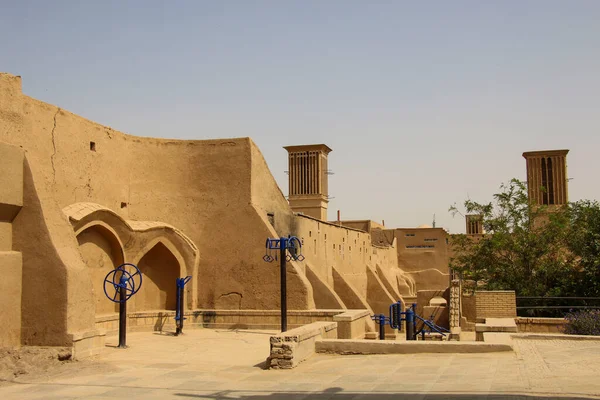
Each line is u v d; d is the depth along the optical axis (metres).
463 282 25.62
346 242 32.66
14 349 12.28
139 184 19.61
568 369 9.44
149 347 14.82
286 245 16.94
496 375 9.16
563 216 22.70
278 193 22.39
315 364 11.39
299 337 11.53
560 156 43.28
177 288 17.73
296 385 9.45
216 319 19.42
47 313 12.66
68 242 13.44
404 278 46.16
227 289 19.58
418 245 49.81
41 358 11.95
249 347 14.90
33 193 13.08
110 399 8.78
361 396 8.29
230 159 20.11
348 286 28.77
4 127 13.24
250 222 19.69
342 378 9.77
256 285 19.42
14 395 9.23
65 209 15.70
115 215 17.11
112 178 18.45
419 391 8.34
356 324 16.22
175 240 19.31
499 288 22.78
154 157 19.97
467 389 8.24
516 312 18.83
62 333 12.53
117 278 17.70
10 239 12.98
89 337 12.99
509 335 12.84
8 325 12.53
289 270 19.34
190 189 20.17
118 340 15.93
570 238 22.02
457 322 23.61
